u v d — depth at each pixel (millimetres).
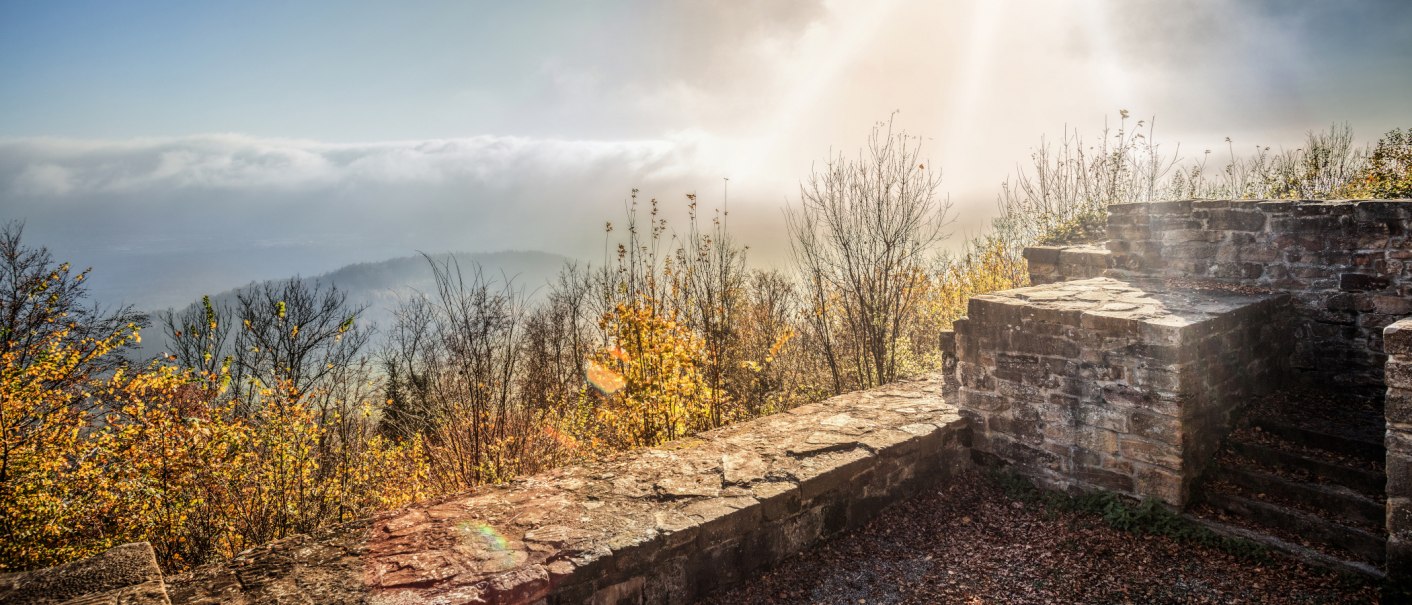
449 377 10500
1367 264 5738
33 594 3412
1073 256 8297
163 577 3736
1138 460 5141
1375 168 10172
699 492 4770
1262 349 5816
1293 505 4820
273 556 3955
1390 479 3922
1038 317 5676
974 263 12773
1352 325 5863
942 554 5020
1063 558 4867
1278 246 6238
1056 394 5621
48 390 9727
